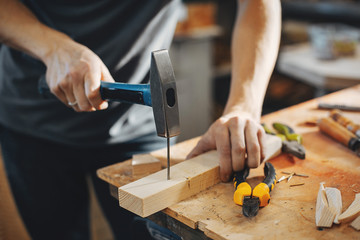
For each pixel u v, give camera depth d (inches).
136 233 44.3
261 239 28.0
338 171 37.8
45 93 45.3
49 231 59.0
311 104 56.6
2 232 60.9
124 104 52.1
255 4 46.2
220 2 146.6
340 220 29.4
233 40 47.5
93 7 46.8
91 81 36.9
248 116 40.0
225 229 29.3
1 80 53.6
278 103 138.9
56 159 54.9
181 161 42.0
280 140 41.6
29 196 56.6
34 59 49.2
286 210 31.5
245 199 31.5
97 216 70.7
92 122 52.0
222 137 36.7
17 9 43.7
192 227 31.0
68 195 57.4
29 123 53.6
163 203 32.9
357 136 43.6
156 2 47.1
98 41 48.3
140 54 50.0
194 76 127.3
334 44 84.8
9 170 56.4
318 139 45.3
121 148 55.4
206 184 36.0
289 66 85.7
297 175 37.4
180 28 120.8
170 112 31.3
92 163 55.4
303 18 137.7
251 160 36.2
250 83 43.1
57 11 47.8
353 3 125.0
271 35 45.7
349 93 59.9
